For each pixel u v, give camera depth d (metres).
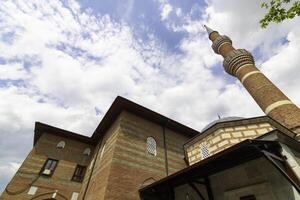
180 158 14.88
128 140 12.92
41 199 13.45
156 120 15.72
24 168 14.21
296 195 4.74
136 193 10.77
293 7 5.15
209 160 5.80
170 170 13.48
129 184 10.91
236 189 6.30
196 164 6.21
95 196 11.23
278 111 13.38
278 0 5.34
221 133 11.03
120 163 11.50
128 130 13.46
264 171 5.77
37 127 16.80
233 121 11.32
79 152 17.47
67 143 17.41
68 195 14.54
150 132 14.69
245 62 18.14
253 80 16.41
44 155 15.62
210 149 11.34
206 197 7.33
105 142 15.23
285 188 5.06
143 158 12.76
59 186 14.62
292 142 6.03
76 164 16.59
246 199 5.95
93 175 13.97
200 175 7.14
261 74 16.73
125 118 14.02
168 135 15.80
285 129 10.84
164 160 13.76
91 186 13.09
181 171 6.82
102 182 11.09
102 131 17.12
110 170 10.85
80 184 15.62
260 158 6.03
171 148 15.00
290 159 5.19
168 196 9.44
